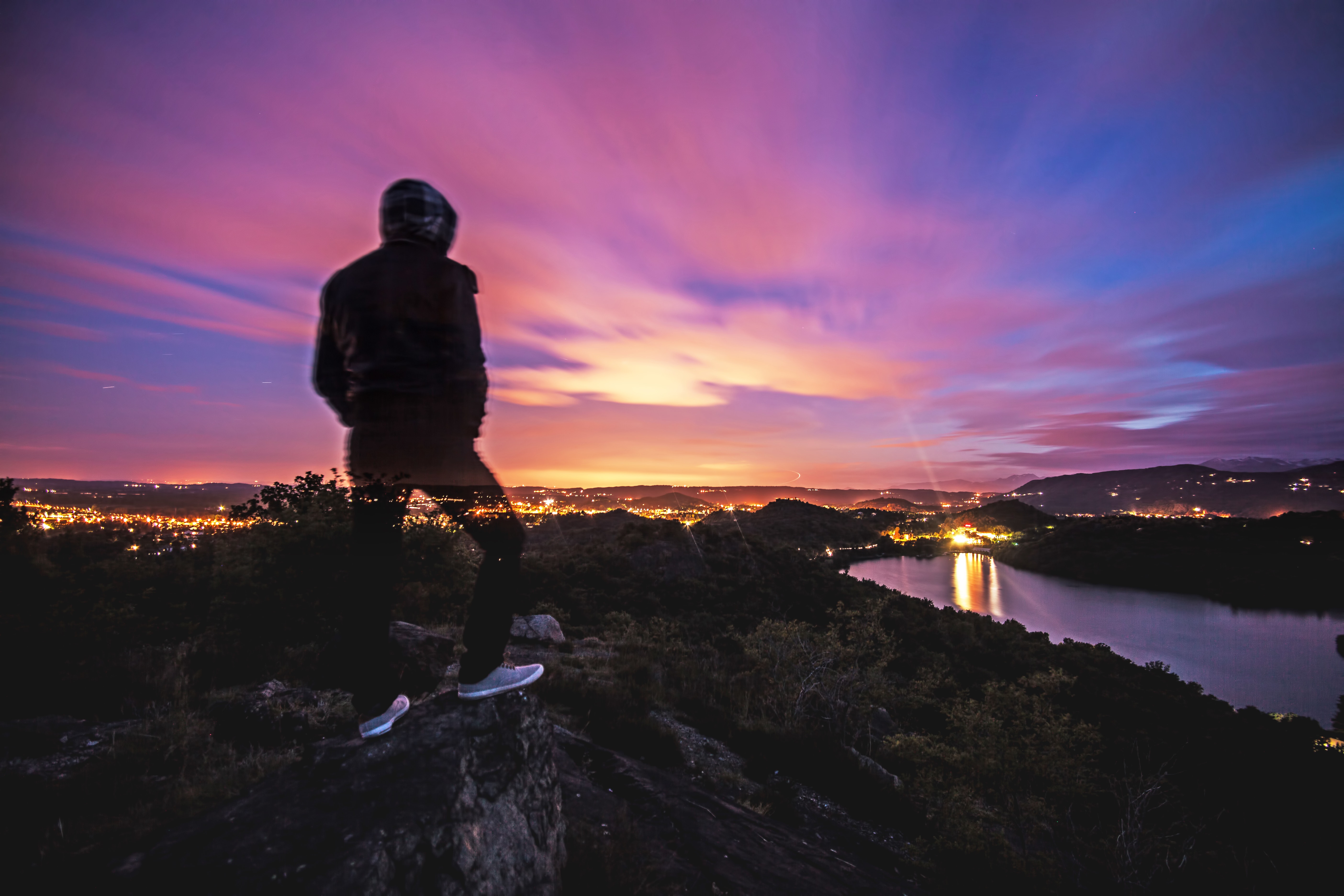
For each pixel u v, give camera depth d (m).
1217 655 69.38
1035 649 41.72
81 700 4.50
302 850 1.46
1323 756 18.98
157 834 1.58
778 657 12.25
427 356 1.60
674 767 6.22
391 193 1.71
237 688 5.27
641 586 33.41
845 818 6.53
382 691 1.88
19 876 1.57
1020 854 6.19
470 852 1.72
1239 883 6.67
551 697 7.52
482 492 1.75
